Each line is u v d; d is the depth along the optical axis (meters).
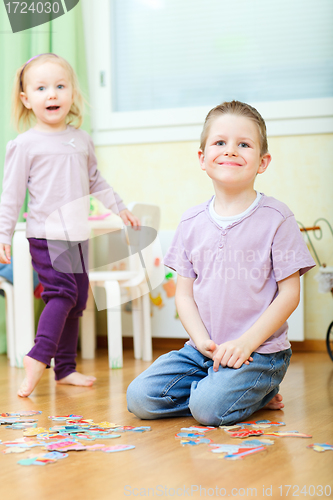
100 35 2.49
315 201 2.24
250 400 1.09
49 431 1.01
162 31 2.47
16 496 0.71
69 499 0.70
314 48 2.30
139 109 2.50
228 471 0.79
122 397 1.38
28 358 1.43
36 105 1.60
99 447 0.90
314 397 1.34
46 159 1.58
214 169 1.16
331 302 2.21
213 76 2.41
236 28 2.38
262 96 2.35
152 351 2.28
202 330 1.16
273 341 1.13
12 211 1.56
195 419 1.12
